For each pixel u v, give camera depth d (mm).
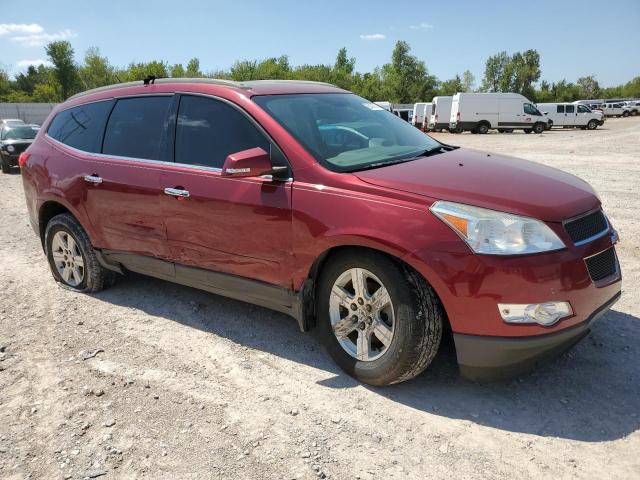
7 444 2838
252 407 3102
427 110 42281
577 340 2938
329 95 4230
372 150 3695
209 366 3600
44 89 64562
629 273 5020
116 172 4305
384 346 3135
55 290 5195
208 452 2719
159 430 2912
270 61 64188
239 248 3625
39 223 5234
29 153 5246
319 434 2834
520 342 2744
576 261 2785
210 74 64750
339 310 3355
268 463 2625
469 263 2746
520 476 2479
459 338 2857
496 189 2971
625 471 2477
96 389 3328
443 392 3182
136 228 4266
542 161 15047
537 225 2764
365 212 3021
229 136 3721
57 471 2617
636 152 17000
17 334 4191
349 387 3277
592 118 38938
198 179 3773
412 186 3008
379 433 2826
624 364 3395
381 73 82188
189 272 4031
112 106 4590
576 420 2865
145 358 3732
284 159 3408
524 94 99562
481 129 37094
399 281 2945
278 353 3756
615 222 6934
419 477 2500
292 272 3400
